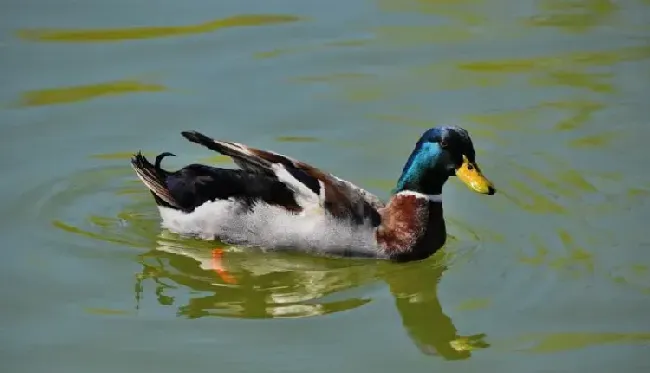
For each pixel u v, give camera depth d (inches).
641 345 449.7
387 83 653.9
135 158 527.2
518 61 676.7
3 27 689.6
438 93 645.9
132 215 550.3
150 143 597.0
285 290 497.4
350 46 687.1
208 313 474.9
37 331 457.1
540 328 464.4
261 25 708.0
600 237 528.1
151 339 452.8
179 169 569.9
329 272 511.2
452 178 590.6
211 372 429.4
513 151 599.2
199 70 659.4
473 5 741.9
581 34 706.2
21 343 448.5
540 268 506.3
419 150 512.4
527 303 482.0
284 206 505.0
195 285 497.7
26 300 478.3
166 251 522.3
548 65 673.0
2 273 496.7
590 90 649.0
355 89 647.1
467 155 509.0
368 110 628.4
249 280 504.7
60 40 680.4
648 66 669.9
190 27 700.7
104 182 571.8
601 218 543.5
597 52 685.9
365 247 507.2
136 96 634.2
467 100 639.1
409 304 487.2
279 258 513.3
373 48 685.9
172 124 612.4
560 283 494.3
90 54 668.7
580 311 474.0
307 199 502.9
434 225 518.0
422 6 737.6
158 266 510.0
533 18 725.9
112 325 462.3
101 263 509.0
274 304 484.7
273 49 681.6
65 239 525.3
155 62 663.8
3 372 428.8
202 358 438.9
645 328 460.4
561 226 539.2
